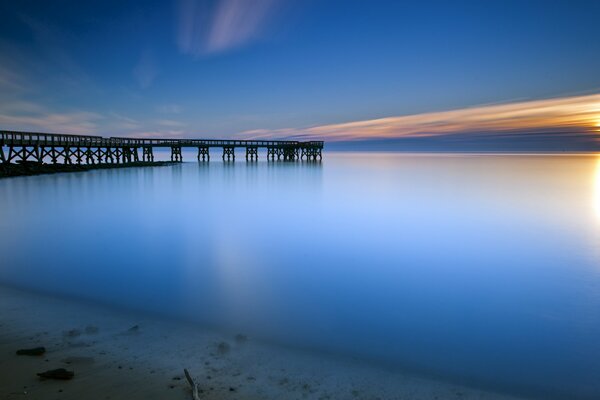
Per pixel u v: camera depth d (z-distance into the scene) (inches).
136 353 154.3
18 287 243.8
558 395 142.4
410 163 2237.9
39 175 1111.6
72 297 227.8
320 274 291.1
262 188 924.0
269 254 350.0
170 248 365.1
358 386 139.9
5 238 396.8
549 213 584.4
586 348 179.9
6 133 1015.0
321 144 2219.5
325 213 589.9
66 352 152.1
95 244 375.9
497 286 268.2
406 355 169.2
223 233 439.5
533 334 194.7
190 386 130.5
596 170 1528.1
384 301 238.2
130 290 244.5
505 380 151.1
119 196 749.3
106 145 1507.1
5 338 164.4
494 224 503.2
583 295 251.3
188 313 208.2
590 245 389.7
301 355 163.3
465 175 1305.4
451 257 343.6
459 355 171.0
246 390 131.5
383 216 562.9
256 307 221.6
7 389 123.6
